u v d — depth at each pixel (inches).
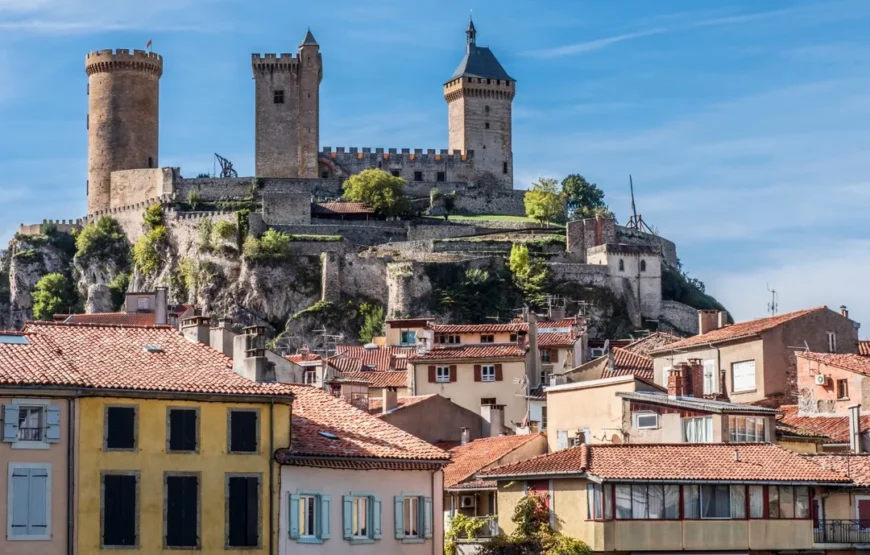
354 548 4160.9
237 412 4045.3
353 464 4160.9
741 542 4421.8
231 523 3996.1
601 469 4384.8
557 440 5246.1
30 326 4239.7
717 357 6112.2
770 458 4539.9
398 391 7140.8
